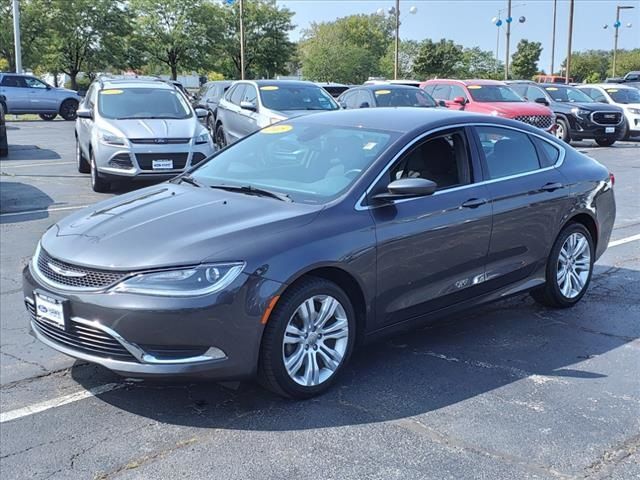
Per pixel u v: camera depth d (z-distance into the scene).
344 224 4.14
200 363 3.66
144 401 4.06
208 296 3.62
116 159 10.50
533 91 21.33
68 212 9.49
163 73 57.94
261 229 3.94
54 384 4.30
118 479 3.25
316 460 3.40
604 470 3.31
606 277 6.81
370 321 4.34
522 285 5.39
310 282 3.96
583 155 6.12
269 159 5.05
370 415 3.87
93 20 45.66
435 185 4.33
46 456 3.46
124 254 3.78
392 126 4.89
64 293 3.81
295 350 3.97
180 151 10.57
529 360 4.68
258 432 3.68
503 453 3.46
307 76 65.62
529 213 5.25
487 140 5.19
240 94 14.41
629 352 4.85
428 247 4.54
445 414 3.88
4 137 15.67
